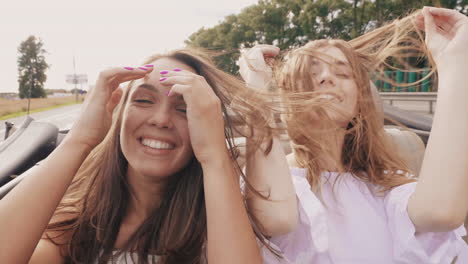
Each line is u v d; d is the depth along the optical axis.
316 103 1.12
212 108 0.87
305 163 1.28
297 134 1.22
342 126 1.30
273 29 27.44
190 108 0.86
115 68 0.92
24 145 1.87
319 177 1.25
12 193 0.80
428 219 0.98
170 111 0.92
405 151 1.80
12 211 0.77
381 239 1.15
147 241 1.00
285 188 1.07
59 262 1.02
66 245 1.02
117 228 1.04
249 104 1.09
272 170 1.08
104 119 0.93
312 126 1.19
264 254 1.09
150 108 0.93
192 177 1.04
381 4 18.23
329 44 1.28
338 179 1.26
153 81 0.92
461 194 0.95
